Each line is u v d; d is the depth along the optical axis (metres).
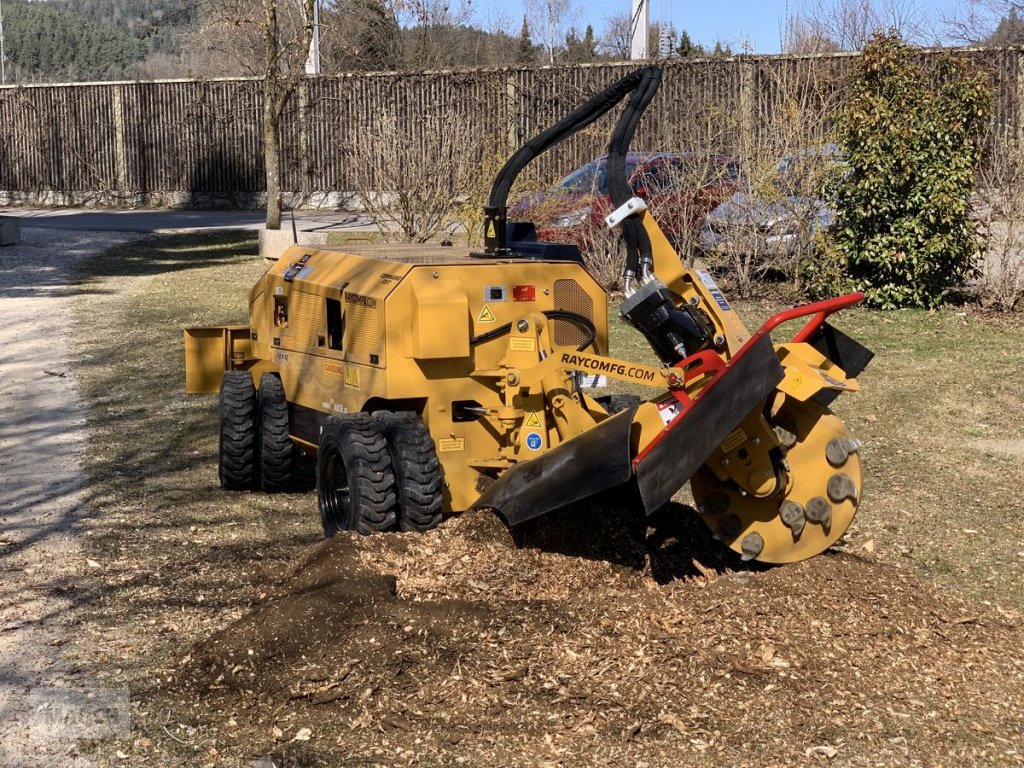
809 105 15.59
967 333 12.85
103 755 4.27
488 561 5.62
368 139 17.88
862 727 4.46
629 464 5.04
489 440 6.26
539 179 16.45
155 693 4.73
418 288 6.09
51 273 18.58
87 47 101.81
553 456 5.37
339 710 4.54
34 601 5.82
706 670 4.75
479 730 4.39
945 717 4.56
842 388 5.20
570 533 6.04
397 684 4.66
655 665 4.77
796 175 14.32
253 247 21.67
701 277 5.66
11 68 99.12
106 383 11.27
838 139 13.99
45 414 10.09
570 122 6.52
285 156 29.31
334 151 28.84
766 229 14.61
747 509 5.54
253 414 7.80
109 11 129.00
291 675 4.77
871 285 14.20
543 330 6.27
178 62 81.56
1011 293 13.95
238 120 30.14
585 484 5.15
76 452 8.91
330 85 28.38
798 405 5.46
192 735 4.41
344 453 5.98
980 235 14.11
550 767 4.16
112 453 8.90
